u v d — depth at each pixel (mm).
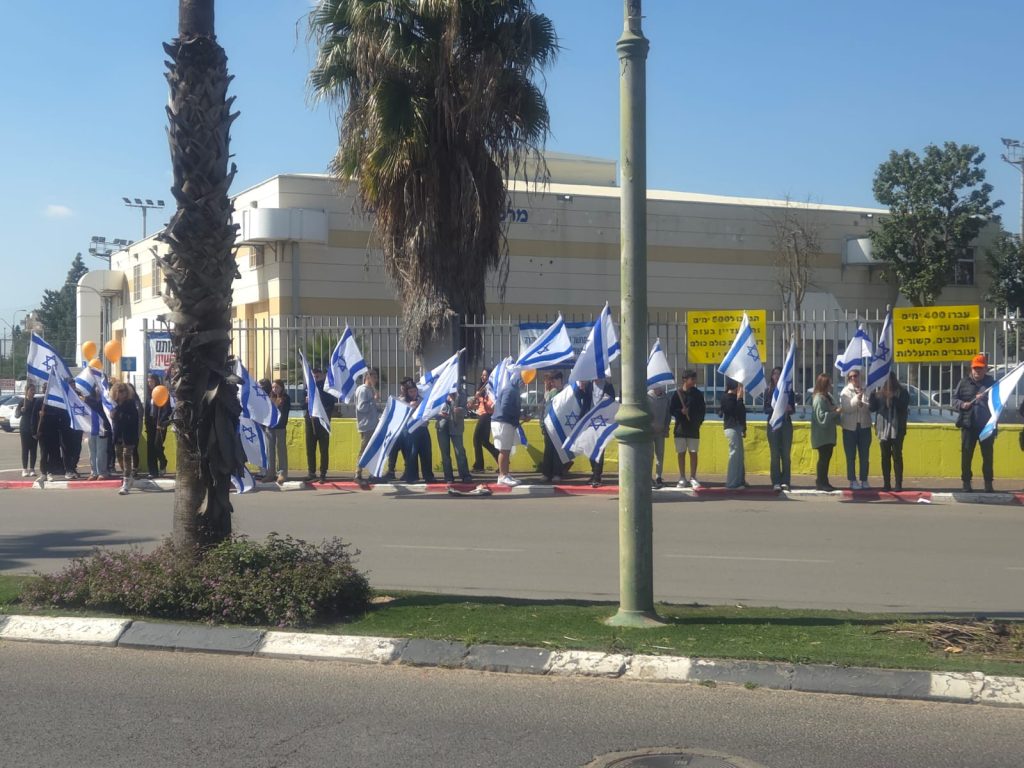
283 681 6719
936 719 6004
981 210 37656
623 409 7703
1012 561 11188
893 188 38656
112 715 6070
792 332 18422
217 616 7742
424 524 13945
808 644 7109
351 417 21406
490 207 19547
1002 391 15180
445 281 19219
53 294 103625
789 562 11156
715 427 19125
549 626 7602
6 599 8297
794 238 38156
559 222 37594
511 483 17344
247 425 14672
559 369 18594
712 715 6074
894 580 10172
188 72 8125
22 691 6508
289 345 22766
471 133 18641
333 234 34906
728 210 39375
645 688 6559
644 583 7742
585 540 12633
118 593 7934
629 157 7547
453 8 17750
